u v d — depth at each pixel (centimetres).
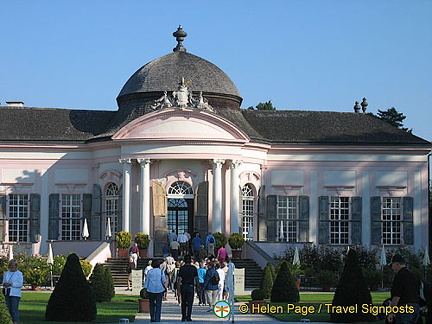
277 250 5681
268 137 6181
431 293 2133
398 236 6231
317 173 6169
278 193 6125
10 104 6525
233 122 6006
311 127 6356
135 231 5659
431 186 9912
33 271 4625
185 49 6538
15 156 6044
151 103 6006
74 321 2805
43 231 6034
